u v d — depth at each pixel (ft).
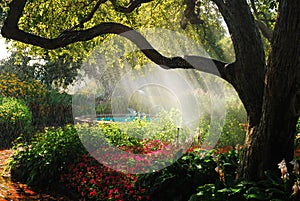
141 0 21.40
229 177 14.80
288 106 14.10
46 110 50.60
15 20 16.88
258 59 15.97
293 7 13.08
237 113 26.53
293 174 13.88
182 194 16.66
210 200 13.93
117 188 17.29
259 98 15.69
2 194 19.29
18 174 23.24
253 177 14.97
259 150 14.87
